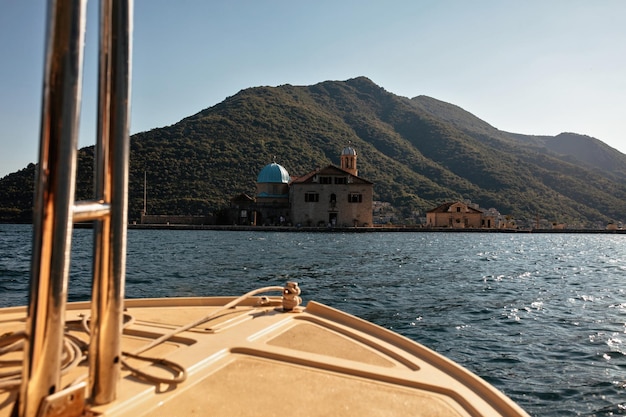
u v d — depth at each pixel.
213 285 25.69
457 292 24.89
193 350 4.24
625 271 38.50
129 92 2.74
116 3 2.64
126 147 2.75
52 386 2.38
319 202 114.81
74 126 2.24
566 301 22.64
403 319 17.70
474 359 12.80
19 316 5.75
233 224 120.19
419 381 3.82
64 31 2.16
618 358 12.95
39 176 2.22
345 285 26.67
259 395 3.44
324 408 3.30
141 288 23.94
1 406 3.00
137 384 3.42
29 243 58.91
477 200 192.62
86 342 4.38
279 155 183.88
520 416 3.28
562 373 11.68
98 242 2.82
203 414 3.10
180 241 70.50
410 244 73.06
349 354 4.42
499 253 58.03
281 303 6.40
